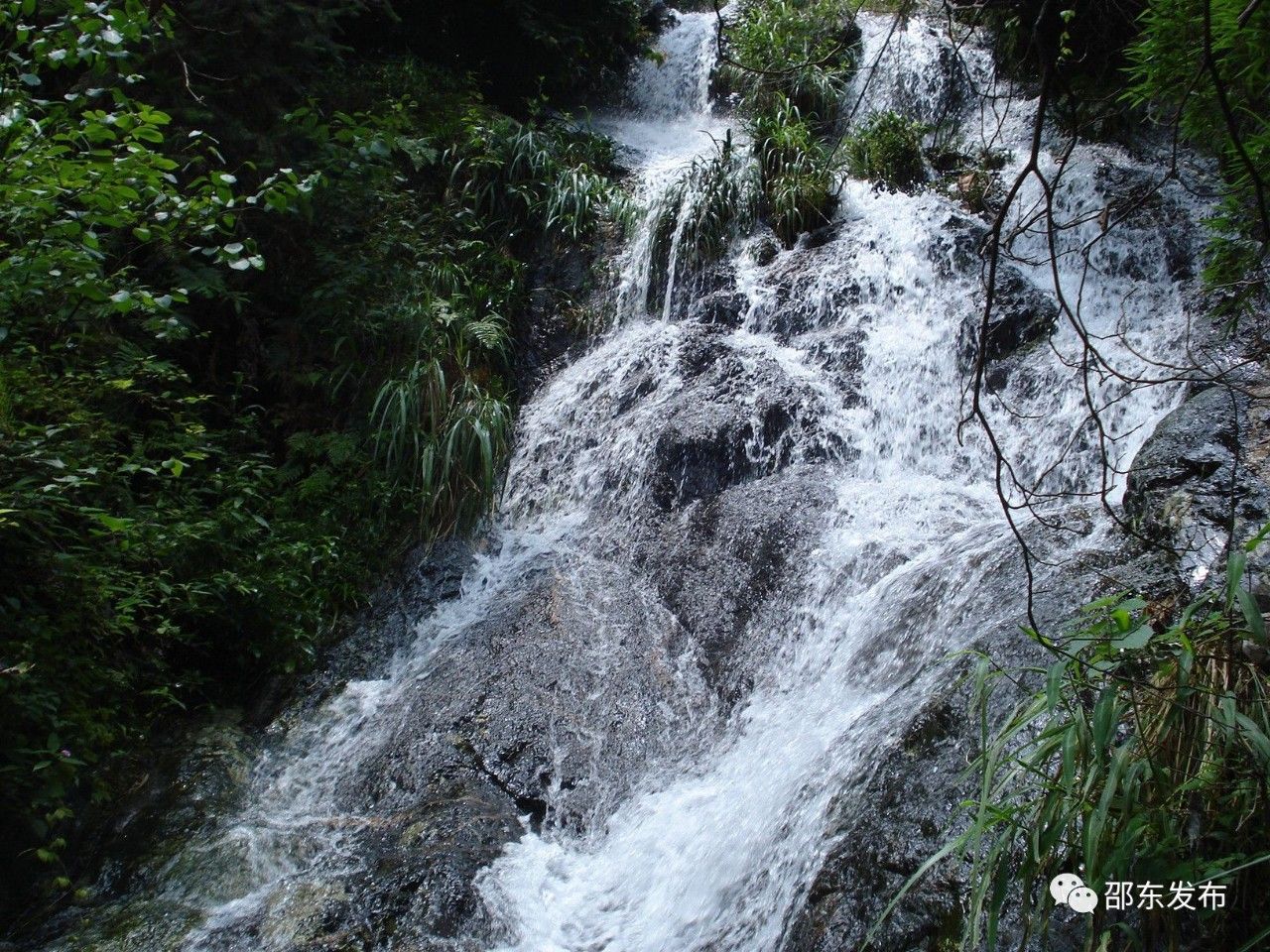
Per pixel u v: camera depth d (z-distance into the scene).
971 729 3.79
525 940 4.18
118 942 4.27
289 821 5.01
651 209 8.70
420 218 8.12
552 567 6.37
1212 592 2.93
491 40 10.85
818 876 3.63
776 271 8.03
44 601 4.88
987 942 2.91
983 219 8.30
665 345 7.59
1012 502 6.03
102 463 5.34
